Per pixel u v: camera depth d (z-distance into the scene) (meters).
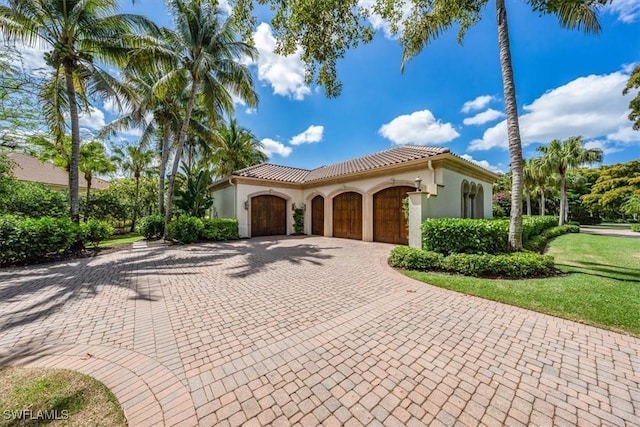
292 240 15.19
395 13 6.54
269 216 18.05
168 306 5.11
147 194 25.62
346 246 12.73
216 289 6.16
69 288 6.25
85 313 4.77
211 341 3.76
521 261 6.79
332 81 6.45
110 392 2.66
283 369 3.07
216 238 15.11
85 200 19.80
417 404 2.49
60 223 10.05
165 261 9.32
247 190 16.86
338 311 4.83
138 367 3.12
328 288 6.19
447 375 2.93
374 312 4.76
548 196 37.75
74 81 12.51
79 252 10.88
